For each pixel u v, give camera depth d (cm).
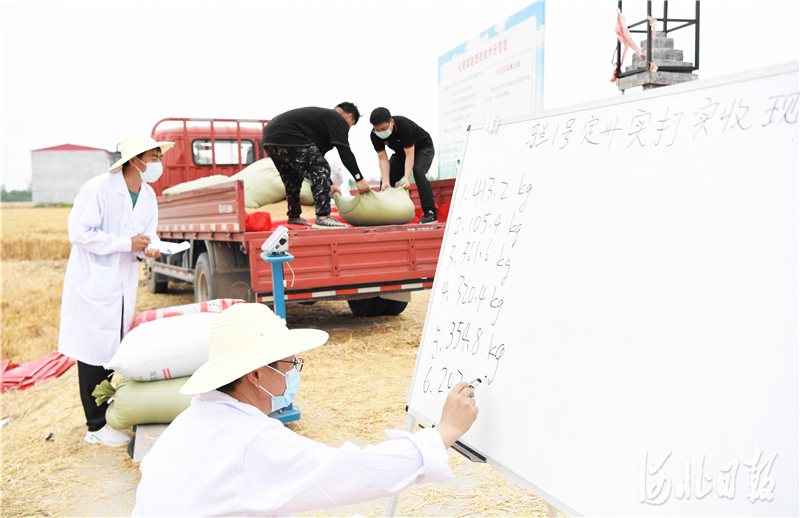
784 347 102
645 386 126
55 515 279
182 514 130
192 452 133
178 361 324
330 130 555
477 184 203
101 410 363
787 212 105
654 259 129
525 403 161
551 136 170
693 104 127
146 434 328
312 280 527
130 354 318
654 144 134
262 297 520
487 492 273
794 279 102
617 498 129
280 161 562
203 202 598
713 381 113
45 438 386
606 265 141
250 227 531
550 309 157
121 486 307
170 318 342
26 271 1241
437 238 582
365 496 130
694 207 122
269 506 125
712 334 115
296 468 127
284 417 357
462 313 197
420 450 136
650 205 132
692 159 125
